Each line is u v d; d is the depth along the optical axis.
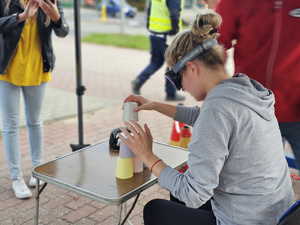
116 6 25.08
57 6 3.10
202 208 2.12
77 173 1.97
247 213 1.65
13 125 3.19
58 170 2.00
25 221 2.90
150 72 6.46
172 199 2.21
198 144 1.59
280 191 1.70
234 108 1.59
